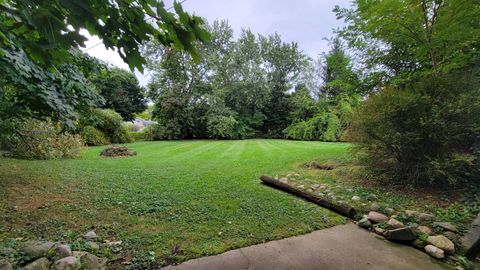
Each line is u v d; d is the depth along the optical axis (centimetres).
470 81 373
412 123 371
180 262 202
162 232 248
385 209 320
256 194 377
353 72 611
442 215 296
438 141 358
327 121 1425
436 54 461
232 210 311
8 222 251
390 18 424
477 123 338
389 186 404
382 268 206
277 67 2034
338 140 1316
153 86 1573
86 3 90
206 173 507
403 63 559
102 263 192
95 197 339
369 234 269
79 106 361
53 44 94
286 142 1320
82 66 335
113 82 1839
